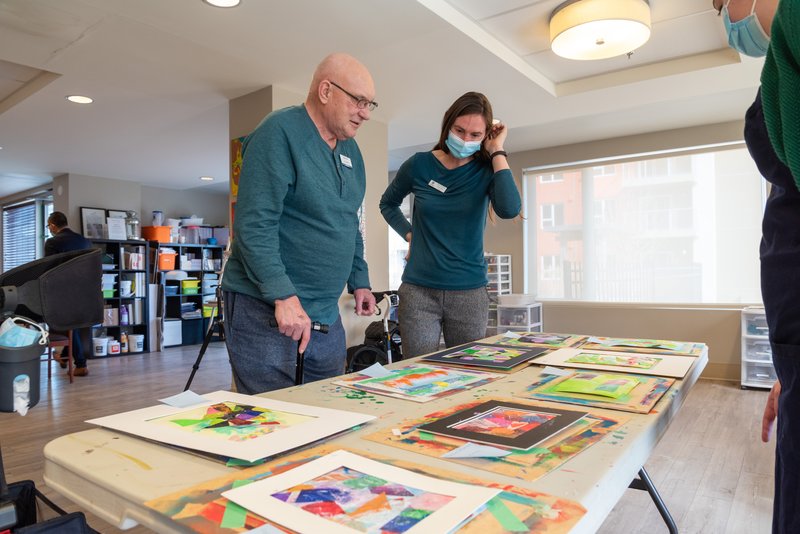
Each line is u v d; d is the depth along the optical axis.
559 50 2.87
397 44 2.79
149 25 2.54
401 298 1.88
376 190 4.16
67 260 1.05
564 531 0.42
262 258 1.15
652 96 3.73
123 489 0.53
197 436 0.67
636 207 5.27
